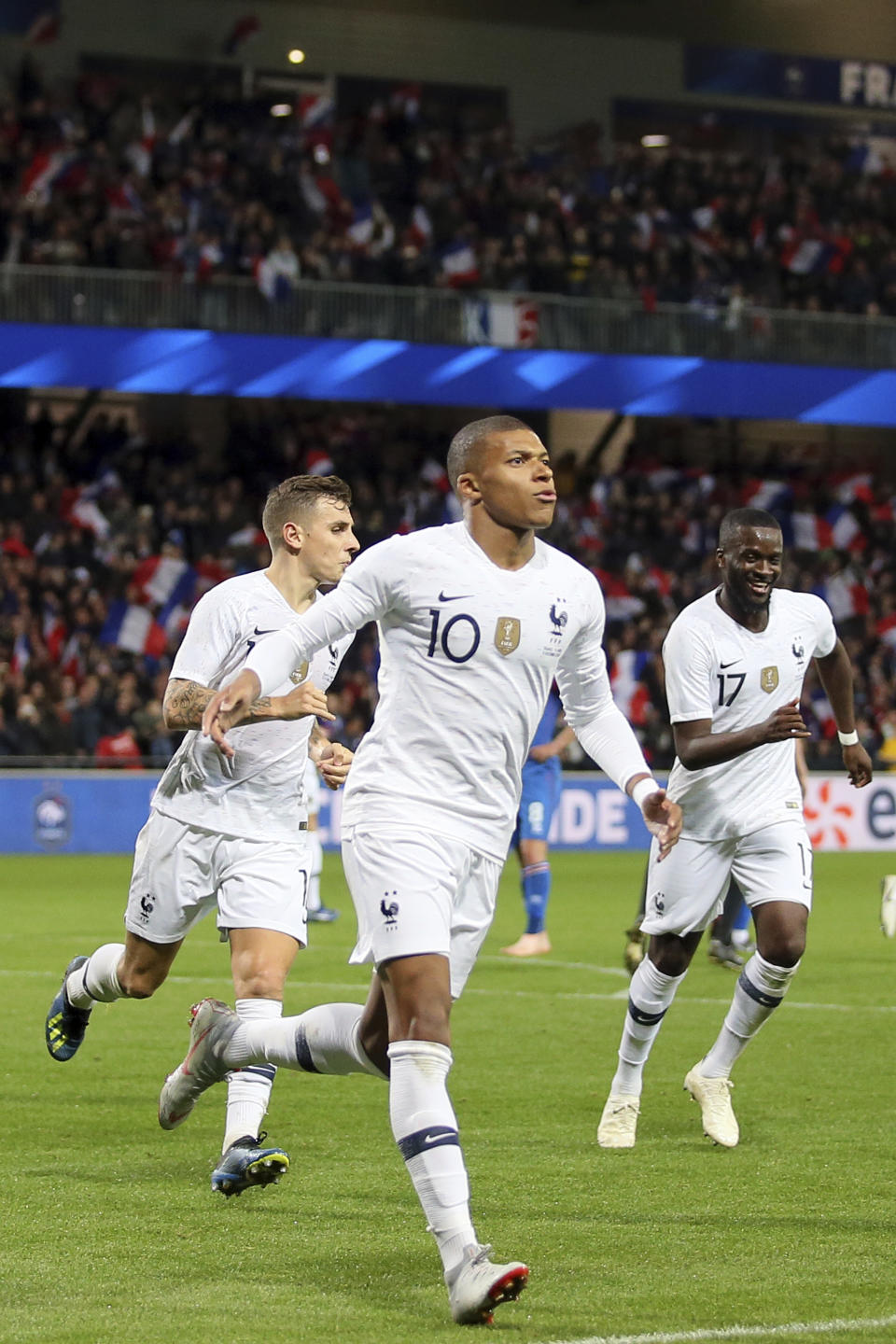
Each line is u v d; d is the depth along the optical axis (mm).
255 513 37594
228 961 16312
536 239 39688
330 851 29750
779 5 47594
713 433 43906
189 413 40312
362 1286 5859
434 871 5867
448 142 42562
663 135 47000
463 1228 5434
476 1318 5348
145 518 34906
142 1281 5910
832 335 36438
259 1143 6863
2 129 36656
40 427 36500
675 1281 5914
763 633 8562
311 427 39250
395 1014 5758
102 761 29156
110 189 36781
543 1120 8977
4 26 40094
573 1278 5961
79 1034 8688
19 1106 9227
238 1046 6738
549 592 6027
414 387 34031
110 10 41656
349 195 40375
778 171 45375
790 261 42625
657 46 46750
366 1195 7219
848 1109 9250
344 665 33375
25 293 31500
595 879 25531
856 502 41281
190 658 7504
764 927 8219
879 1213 6906
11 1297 5715
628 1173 7680
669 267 40500
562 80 46062
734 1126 8305
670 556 38875
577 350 34969
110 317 32031
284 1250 6344
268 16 43219
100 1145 8227
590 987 14336
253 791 7516
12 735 29234
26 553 33656
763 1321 5422
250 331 32938
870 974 15297
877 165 47781
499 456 5918
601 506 39344
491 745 6000
